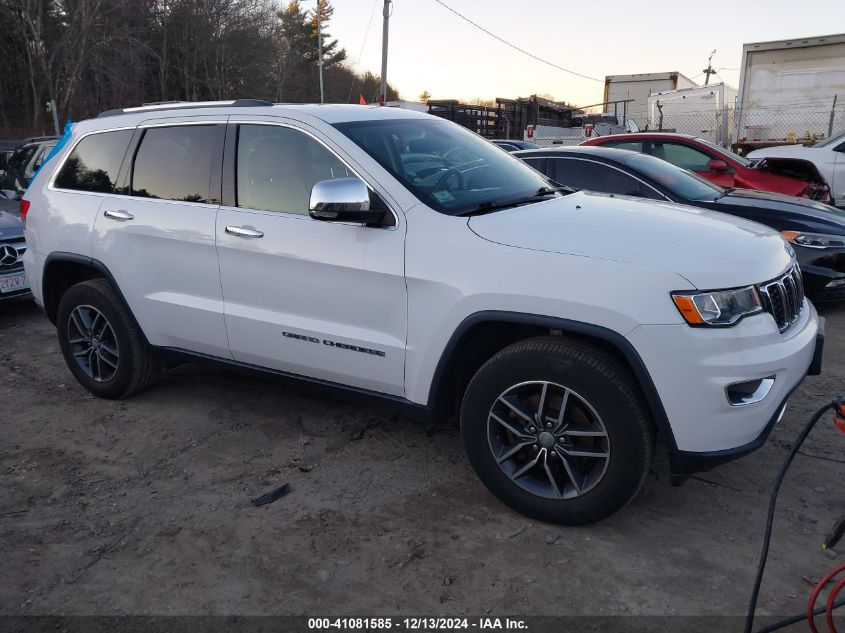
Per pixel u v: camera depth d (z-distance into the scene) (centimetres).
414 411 346
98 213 443
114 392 467
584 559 296
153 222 416
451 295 316
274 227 369
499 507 337
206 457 394
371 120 389
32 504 351
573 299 289
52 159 484
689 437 283
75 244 453
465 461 383
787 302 312
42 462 394
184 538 318
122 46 3847
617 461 294
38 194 482
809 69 1666
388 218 340
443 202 340
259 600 278
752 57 1727
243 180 389
